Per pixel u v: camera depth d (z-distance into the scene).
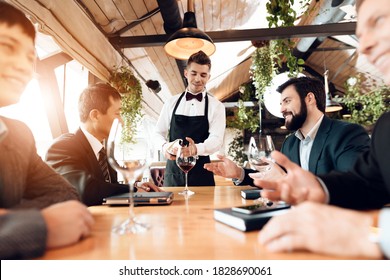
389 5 0.76
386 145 0.80
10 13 0.75
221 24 3.95
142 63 4.09
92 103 1.55
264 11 3.89
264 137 1.19
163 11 2.72
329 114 7.29
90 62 2.55
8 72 0.77
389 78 0.85
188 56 2.61
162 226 0.67
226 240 0.55
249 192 1.11
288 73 3.54
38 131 2.36
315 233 0.45
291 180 0.73
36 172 0.97
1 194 0.81
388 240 0.41
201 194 1.27
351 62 6.29
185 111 2.44
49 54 2.33
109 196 1.06
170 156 1.82
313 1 3.77
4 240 0.42
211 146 2.21
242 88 8.28
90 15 2.59
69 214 0.54
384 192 0.79
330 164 1.62
